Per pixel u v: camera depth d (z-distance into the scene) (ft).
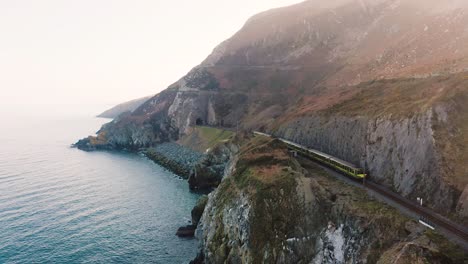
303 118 293.23
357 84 317.22
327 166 212.84
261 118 434.71
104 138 630.74
